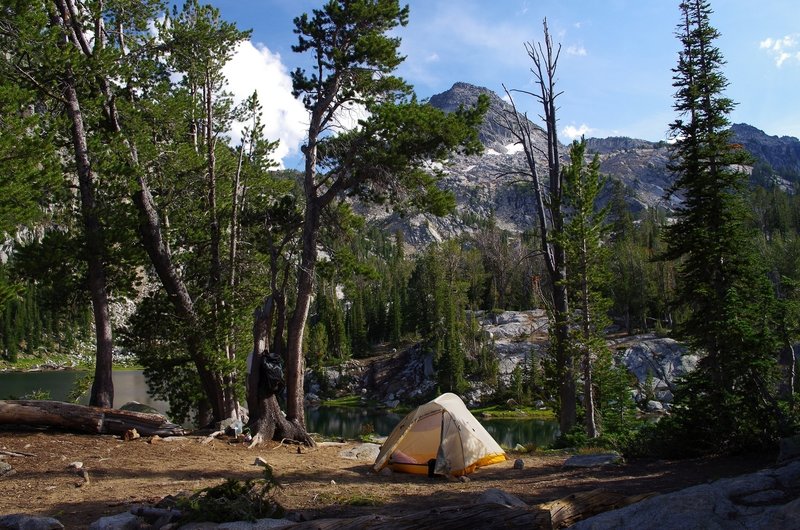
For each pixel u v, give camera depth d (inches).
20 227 571.8
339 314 3319.4
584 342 852.6
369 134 596.7
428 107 599.2
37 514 286.5
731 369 481.4
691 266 717.3
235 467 444.5
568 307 938.1
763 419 467.5
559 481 420.2
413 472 474.6
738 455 472.1
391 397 2800.2
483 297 3275.1
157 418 542.0
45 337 3526.1
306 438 599.5
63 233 588.1
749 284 668.7
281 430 592.4
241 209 750.5
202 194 767.1
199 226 773.3
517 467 499.8
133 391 2053.4
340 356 3255.4
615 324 2824.8
